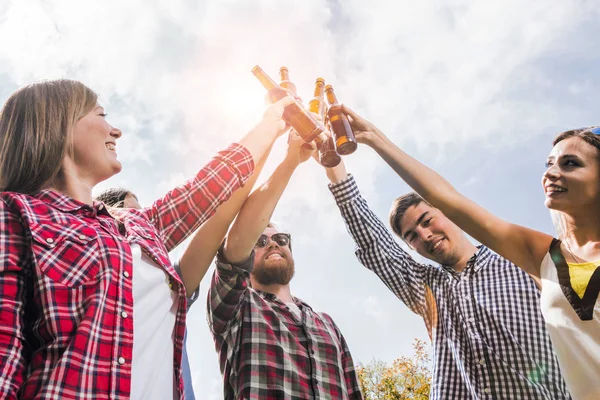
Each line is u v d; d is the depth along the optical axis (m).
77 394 1.08
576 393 1.61
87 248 1.26
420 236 3.12
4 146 1.43
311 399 2.41
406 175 2.25
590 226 1.81
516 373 2.56
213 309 2.51
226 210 2.14
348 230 3.25
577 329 1.64
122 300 1.25
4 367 1.04
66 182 1.47
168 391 1.38
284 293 2.99
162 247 1.57
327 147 2.45
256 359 2.45
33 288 1.18
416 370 13.69
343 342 2.92
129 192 2.94
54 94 1.50
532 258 1.91
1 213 1.22
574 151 1.90
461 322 2.82
